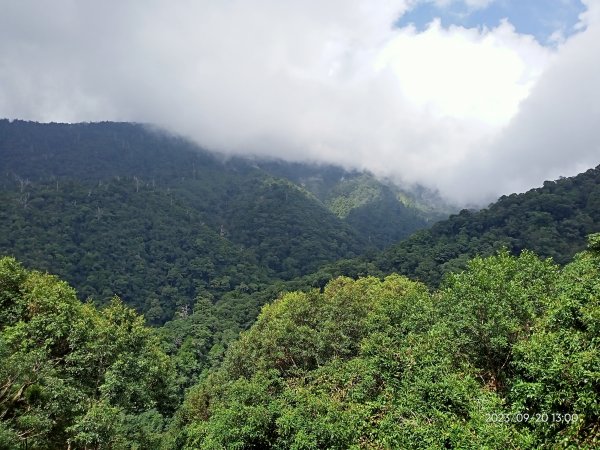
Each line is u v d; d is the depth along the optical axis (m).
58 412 19.66
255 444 20.86
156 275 113.56
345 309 35.44
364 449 16.67
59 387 19.80
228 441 20.36
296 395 21.80
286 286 93.44
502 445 10.80
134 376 24.41
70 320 25.16
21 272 27.66
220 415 21.91
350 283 49.41
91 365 24.34
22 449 18.25
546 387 12.42
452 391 15.23
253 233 172.00
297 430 18.80
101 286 96.81
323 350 31.61
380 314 29.09
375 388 21.64
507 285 20.11
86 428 18.91
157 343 32.97
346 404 20.11
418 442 13.65
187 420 36.22
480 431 11.41
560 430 11.73
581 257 23.86
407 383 18.12
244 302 93.44
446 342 19.52
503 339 17.28
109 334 25.38
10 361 18.53
